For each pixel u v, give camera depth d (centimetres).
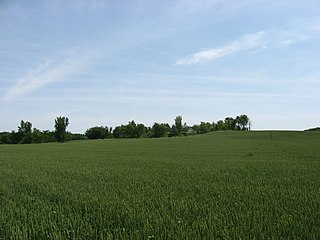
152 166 3050
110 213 1109
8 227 953
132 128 15888
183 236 852
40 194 1558
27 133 14325
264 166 2900
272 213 1112
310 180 1962
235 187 1697
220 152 5391
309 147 6303
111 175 2322
